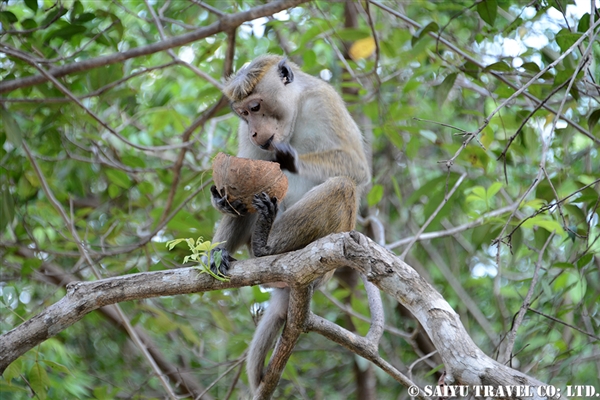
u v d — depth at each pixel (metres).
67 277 13.70
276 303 9.51
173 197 13.01
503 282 15.45
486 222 11.12
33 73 12.35
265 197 7.49
